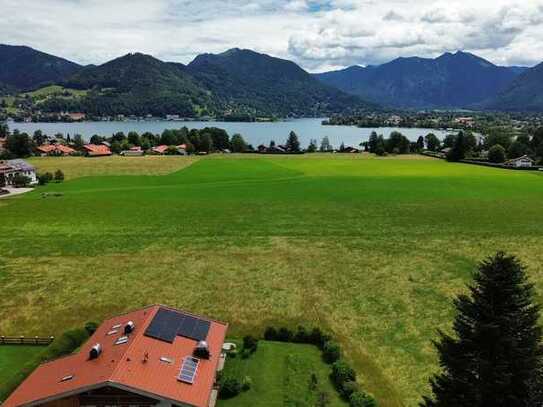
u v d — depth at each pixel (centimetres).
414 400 3622
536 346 2580
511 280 2541
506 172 15100
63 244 7512
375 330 4762
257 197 11094
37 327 4875
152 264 6638
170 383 2962
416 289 5741
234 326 4875
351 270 6381
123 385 2833
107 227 8481
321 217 9181
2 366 4025
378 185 12538
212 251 7181
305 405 3438
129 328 3428
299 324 4909
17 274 6269
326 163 17475
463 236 7831
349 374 3747
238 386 3584
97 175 14388
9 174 12500
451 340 2758
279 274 6256
